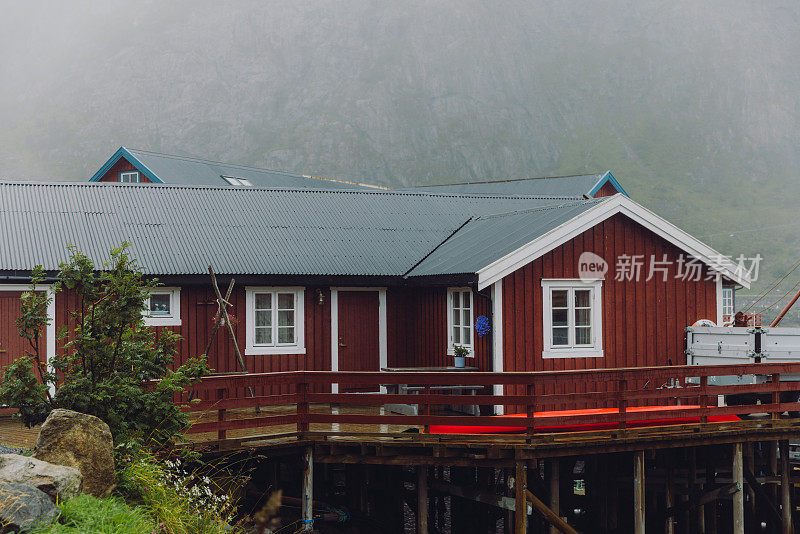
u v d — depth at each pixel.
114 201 19.94
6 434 14.73
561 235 17.02
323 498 16.50
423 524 14.50
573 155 149.38
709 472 17.25
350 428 15.71
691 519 18.36
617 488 17.19
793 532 17.95
